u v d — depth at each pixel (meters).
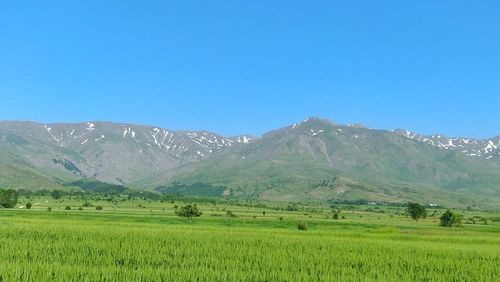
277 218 172.00
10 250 49.66
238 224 127.25
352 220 179.38
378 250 63.31
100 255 49.47
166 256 49.94
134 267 42.50
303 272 42.66
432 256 58.53
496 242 92.19
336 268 46.28
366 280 39.94
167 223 118.62
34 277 36.19
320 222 146.12
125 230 79.06
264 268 44.56
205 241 65.62
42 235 66.12
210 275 39.12
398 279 41.44
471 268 48.91
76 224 93.88
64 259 45.94
